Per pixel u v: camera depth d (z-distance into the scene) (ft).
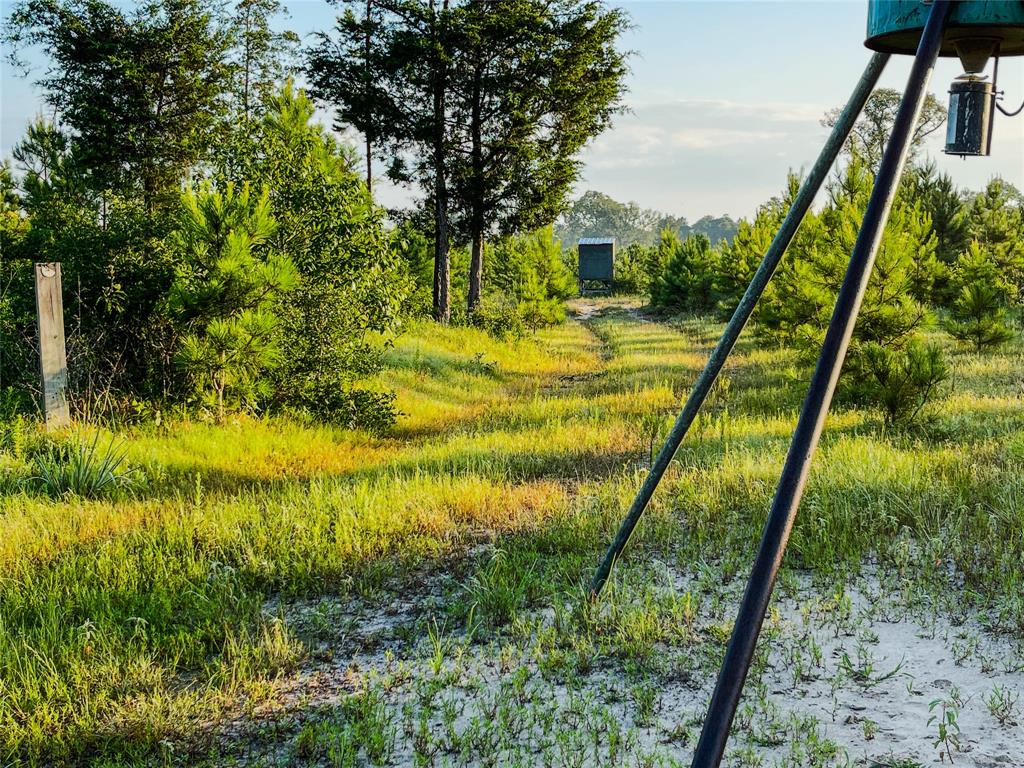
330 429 43.37
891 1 10.02
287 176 45.93
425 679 14.80
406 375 62.28
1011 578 17.21
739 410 44.09
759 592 7.45
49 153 56.18
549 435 39.55
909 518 21.88
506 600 17.74
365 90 93.30
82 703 13.91
